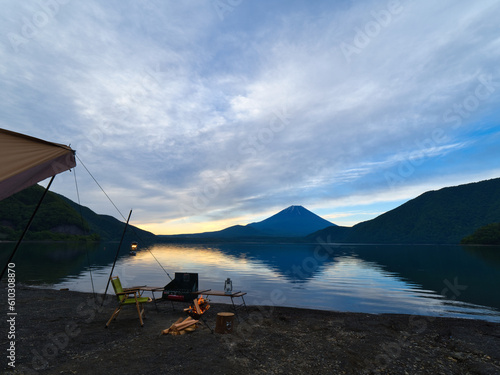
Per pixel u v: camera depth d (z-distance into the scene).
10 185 4.89
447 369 4.73
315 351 5.38
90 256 48.69
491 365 4.85
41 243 115.56
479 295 15.52
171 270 28.33
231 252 83.62
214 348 5.29
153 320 7.36
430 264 39.88
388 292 16.45
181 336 5.99
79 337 5.84
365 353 5.34
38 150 4.45
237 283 19.95
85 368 4.29
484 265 37.03
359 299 14.12
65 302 9.91
